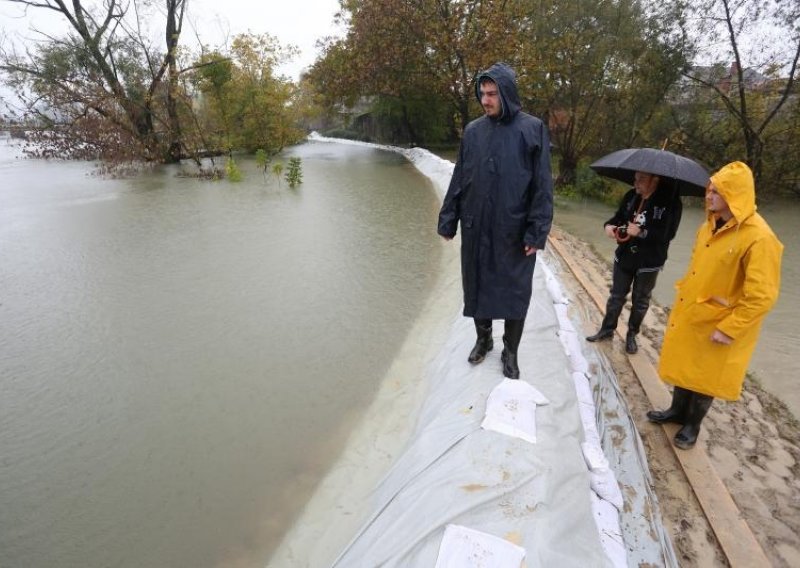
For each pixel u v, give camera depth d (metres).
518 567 1.91
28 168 16.50
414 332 4.79
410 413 3.54
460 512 2.17
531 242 2.73
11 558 2.49
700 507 2.59
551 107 13.12
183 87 18.03
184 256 7.07
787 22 9.63
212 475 3.04
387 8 17.02
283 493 2.89
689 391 3.05
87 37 16.83
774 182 10.69
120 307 5.40
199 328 4.92
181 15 18.44
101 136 17.53
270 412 3.63
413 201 10.95
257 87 20.08
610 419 3.25
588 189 12.23
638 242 3.73
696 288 2.71
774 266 2.39
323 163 18.45
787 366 4.14
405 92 21.22
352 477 2.98
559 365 3.49
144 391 3.89
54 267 6.67
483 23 14.73
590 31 11.94
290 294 5.72
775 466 2.94
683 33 10.70
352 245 7.55
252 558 2.49
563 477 2.44
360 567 2.07
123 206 10.50
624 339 4.39
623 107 11.98
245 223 8.94
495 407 2.84
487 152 2.68
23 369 4.20
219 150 20.00
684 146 11.52
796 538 2.45
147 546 2.56
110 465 3.12
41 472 3.06
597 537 2.21
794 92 10.11
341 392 3.86
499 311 2.96
